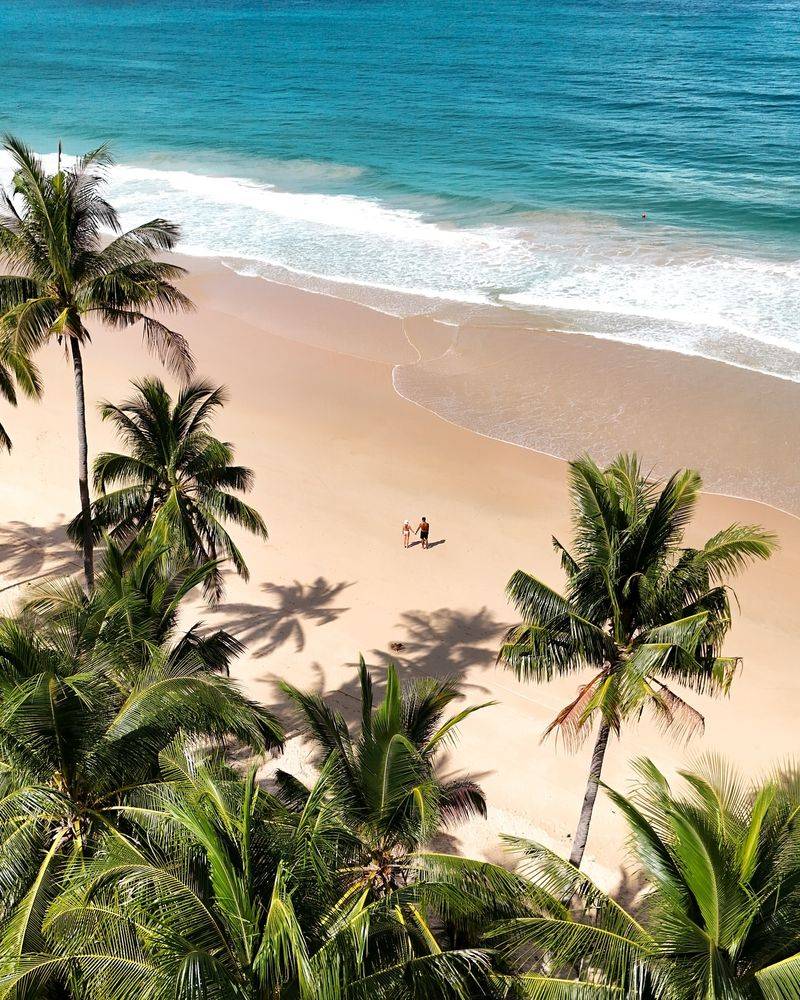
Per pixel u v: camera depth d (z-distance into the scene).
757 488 30.33
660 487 30.25
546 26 132.00
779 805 12.12
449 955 11.34
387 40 125.81
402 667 23.62
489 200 57.88
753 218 53.72
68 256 20.72
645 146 69.56
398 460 32.19
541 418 34.47
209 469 21.88
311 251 50.53
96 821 14.02
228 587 26.38
